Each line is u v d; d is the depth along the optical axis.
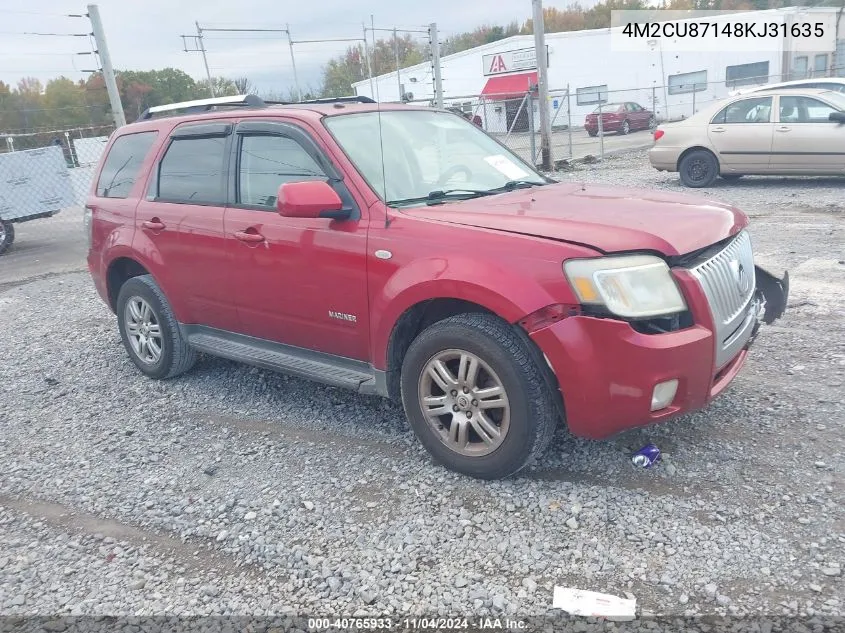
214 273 4.80
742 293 3.73
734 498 3.36
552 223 3.48
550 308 3.27
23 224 17.98
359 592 2.96
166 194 5.21
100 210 5.75
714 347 3.38
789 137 12.12
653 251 3.29
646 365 3.20
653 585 2.85
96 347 6.77
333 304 4.11
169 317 5.34
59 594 3.13
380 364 3.96
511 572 3.00
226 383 5.49
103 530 3.61
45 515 3.80
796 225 9.24
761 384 4.59
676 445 3.89
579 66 39.31
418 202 4.08
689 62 36.75
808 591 2.74
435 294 3.57
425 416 3.81
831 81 13.34
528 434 3.45
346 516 3.51
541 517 3.35
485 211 3.77
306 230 4.16
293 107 4.68
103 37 14.59
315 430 4.53
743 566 2.91
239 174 4.68
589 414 3.31
